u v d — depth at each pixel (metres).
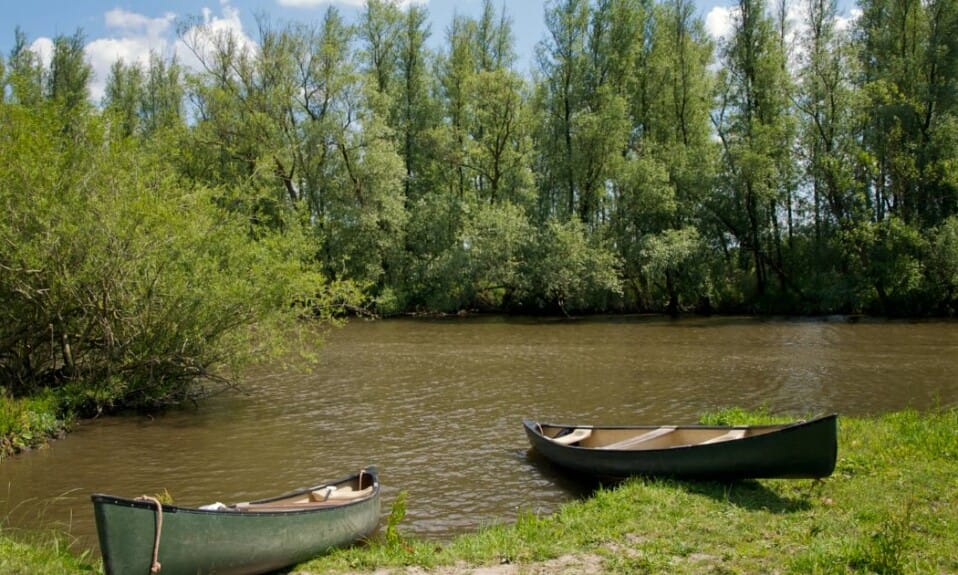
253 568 6.89
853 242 33.88
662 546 7.09
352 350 24.97
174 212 14.91
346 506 7.80
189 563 6.42
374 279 38.31
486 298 40.78
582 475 10.84
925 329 28.44
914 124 34.28
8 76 14.24
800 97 36.53
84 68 44.75
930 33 34.31
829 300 34.28
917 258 32.47
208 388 17.95
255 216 17.44
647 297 39.53
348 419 14.72
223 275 15.48
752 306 37.44
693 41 41.94
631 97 41.91
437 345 26.25
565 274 36.03
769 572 6.28
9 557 6.89
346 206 37.41
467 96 43.03
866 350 23.30
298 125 37.44
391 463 11.62
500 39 46.44
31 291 13.92
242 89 37.09
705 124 40.75
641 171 37.00
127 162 14.95
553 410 15.37
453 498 9.92
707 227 38.31
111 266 14.02
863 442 10.95
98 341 15.43
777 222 38.25
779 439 8.72
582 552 7.07
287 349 16.88
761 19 37.69
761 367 20.47
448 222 40.19
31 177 13.38
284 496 8.35
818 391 16.92
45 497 10.11
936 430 11.26
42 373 15.48
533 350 24.73
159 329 15.21
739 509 8.27
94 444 12.93
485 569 6.75
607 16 40.19
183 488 10.52
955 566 6.21
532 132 42.12
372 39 42.75
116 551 6.01
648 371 20.11
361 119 38.19
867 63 37.25
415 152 43.56
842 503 8.34
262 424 14.35
